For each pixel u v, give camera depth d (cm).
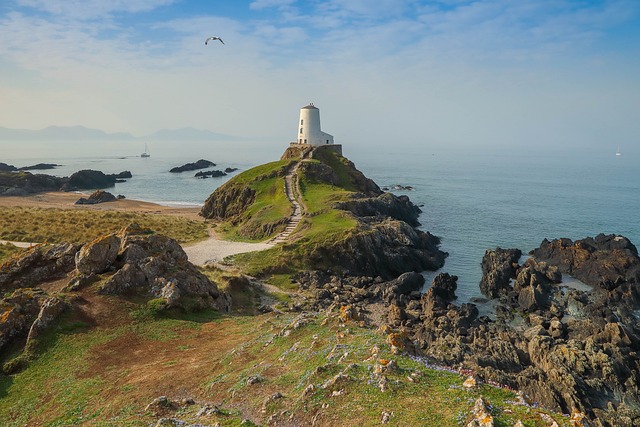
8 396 2609
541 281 5978
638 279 5825
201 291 4234
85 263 4038
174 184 17700
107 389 2534
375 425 1616
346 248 6631
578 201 13712
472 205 13050
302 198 8988
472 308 5266
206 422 1881
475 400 1691
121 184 17575
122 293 3869
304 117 12812
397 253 6925
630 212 11738
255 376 2278
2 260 5116
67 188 15362
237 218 8956
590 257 6631
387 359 2169
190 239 7438
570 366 3716
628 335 4156
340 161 11906
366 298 5644
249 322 3688
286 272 6075
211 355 2933
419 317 5025
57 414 2330
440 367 2220
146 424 1944
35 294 3612
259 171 10744
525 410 1616
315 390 1923
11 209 8525
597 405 3275
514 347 4116
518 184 18438
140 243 4438
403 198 11319
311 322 3064
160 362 2886
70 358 2975
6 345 3095
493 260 6869
